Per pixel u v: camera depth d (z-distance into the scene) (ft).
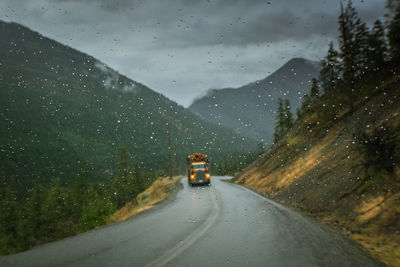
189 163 100.32
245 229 23.03
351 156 40.93
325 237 20.54
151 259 14.20
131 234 21.08
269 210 35.63
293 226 24.64
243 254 15.37
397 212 22.94
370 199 27.55
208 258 14.55
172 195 67.00
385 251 17.97
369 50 77.66
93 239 19.19
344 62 78.84
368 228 23.07
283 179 63.87
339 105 78.13
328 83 88.43
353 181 33.27
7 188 136.98
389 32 68.44
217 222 26.61
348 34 78.07
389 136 29.22
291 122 182.29
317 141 69.87
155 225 25.20
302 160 64.80
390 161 28.04
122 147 225.35
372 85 72.54
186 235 20.61
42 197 128.98
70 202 132.77
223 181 128.57
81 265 12.95
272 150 103.19
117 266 12.91
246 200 48.29
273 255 15.24
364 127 49.49
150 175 247.70
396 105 44.62
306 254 15.52
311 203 37.52
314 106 97.81
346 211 28.60
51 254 15.05
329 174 41.83
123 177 183.21
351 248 17.74
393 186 26.53
